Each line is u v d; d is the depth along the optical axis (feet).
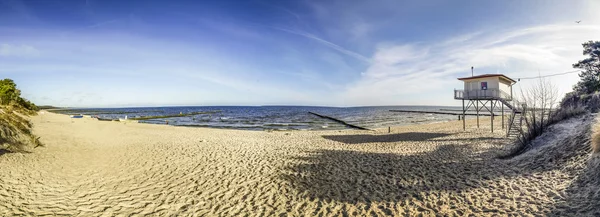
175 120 181.57
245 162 39.63
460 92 84.33
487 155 41.01
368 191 26.61
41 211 20.33
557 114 48.65
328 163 38.88
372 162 39.19
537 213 19.15
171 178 31.12
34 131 56.75
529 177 27.17
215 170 34.94
